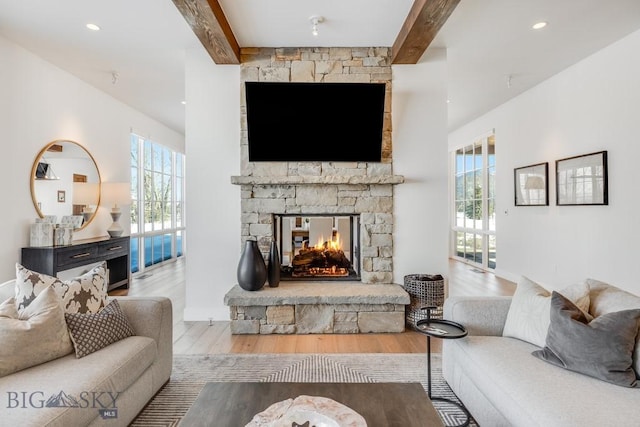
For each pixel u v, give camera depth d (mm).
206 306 3520
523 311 1968
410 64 3523
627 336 1493
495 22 2984
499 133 5508
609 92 3438
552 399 1346
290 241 3801
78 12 2789
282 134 3414
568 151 4008
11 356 1519
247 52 3486
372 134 3439
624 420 1214
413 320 3254
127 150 5363
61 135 3943
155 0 2631
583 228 3803
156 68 3930
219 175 3510
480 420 1750
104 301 2059
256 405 1327
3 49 3186
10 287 1922
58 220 3895
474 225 6609
